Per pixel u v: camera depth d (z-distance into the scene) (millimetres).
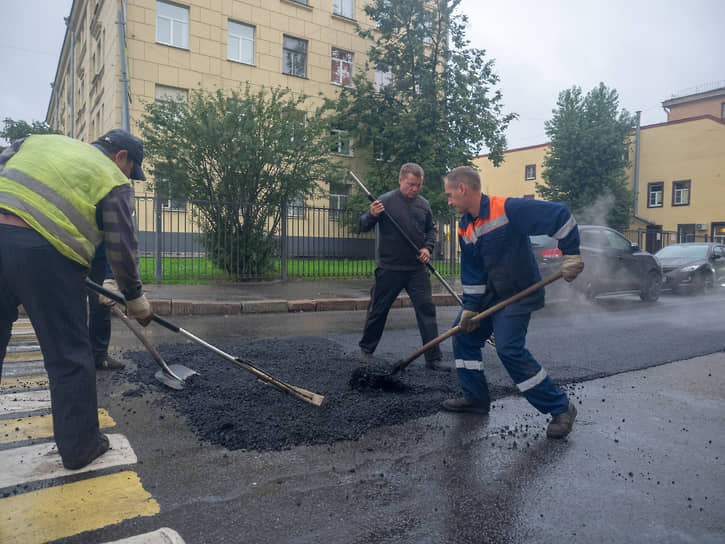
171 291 9172
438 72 20250
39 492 2166
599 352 5336
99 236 2357
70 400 2336
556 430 2936
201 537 1869
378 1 19875
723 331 6758
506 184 37562
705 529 2014
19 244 2123
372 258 13586
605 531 1983
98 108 20828
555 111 30969
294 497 2184
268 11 20094
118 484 2252
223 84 19266
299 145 11133
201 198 11031
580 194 29984
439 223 15359
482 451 2740
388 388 3746
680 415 3404
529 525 2014
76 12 26531
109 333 4102
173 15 18297
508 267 3021
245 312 7996
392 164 20000
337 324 7059
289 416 3092
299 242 12570
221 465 2469
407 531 1949
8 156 2283
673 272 12820
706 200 29969
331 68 21953
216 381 3777
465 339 3334
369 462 2561
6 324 2348
